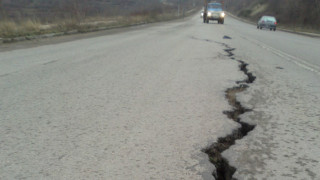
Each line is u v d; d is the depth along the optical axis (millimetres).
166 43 9953
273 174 1876
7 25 12906
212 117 2924
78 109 3133
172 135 2477
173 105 3303
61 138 2408
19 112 3029
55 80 4465
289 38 15367
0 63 6035
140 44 9664
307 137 2459
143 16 34688
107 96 3625
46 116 2914
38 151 2184
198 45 9352
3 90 3895
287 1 36531
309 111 3129
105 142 2336
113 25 21516
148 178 1821
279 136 2473
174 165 1979
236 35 14453
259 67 5754
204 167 1953
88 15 23078
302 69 5680
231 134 2525
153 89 3977
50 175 1862
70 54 7344
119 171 1905
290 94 3807
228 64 5953
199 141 2363
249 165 1983
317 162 2045
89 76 4738
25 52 7887
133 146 2268
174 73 5023
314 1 29312
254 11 57625
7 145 2281
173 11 71750
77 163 2010
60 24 16766
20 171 1911
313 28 26719
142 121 2799
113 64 5855
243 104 3352
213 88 4059
